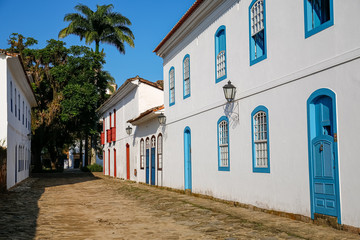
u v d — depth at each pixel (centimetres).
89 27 3909
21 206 1308
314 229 764
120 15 3972
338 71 751
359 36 701
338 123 750
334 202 762
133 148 2509
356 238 669
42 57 3697
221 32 1296
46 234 822
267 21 995
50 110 3594
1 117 1739
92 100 3625
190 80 1542
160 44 1823
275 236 739
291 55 897
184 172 1609
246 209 1086
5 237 789
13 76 2011
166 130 1850
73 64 3625
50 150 4159
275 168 959
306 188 844
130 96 2544
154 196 1552
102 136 3731
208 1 1287
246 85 1105
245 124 1112
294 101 886
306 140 845
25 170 2855
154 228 880
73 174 3753
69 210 1207
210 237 764
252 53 1080
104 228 890
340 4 745
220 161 1290
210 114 1357
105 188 2097
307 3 848
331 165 770
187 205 1233
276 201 955
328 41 778
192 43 1520
